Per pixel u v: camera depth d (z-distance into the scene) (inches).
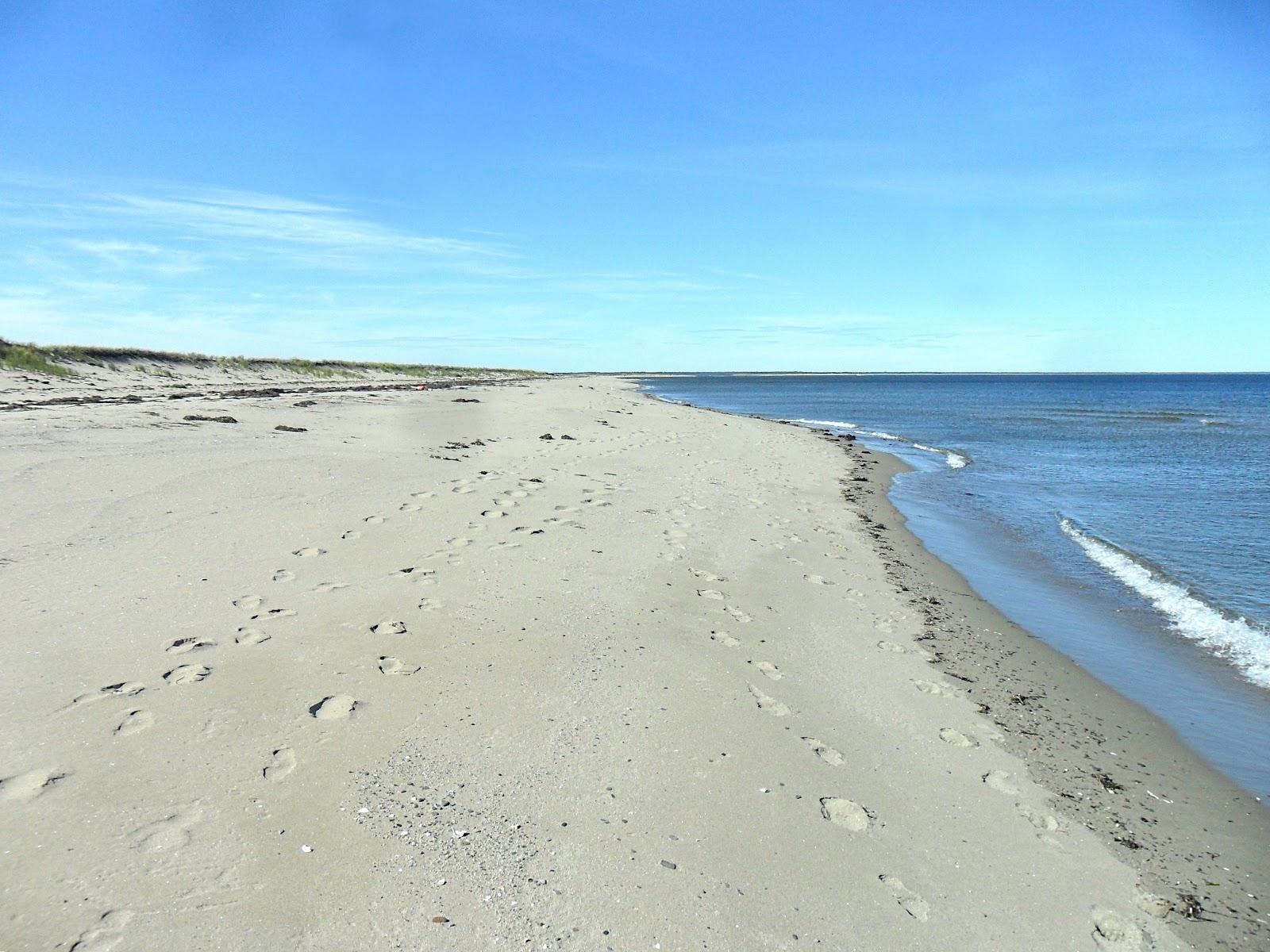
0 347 882.8
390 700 167.8
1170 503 529.3
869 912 120.4
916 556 363.6
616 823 134.7
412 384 1444.4
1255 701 215.8
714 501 428.1
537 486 406.9
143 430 452.8
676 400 2124.8
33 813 120.3
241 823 123.4
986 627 267.7
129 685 161.2
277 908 107.3
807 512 437.4
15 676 160.2
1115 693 217.9
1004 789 161.8
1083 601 305.4
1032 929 120.7
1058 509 505.0
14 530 247.3
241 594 215.5
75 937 98.5
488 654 195.9
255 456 393.7
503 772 146.0
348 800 132.3
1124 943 119.5
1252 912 129.0
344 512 309.6
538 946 106.2
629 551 300.7
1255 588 326.0
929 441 1010.1
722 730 171.5
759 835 135.9
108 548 239.3
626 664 198.7
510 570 261.0
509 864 121.3
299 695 165.2
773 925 115.1
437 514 321.4
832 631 244.5
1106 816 155.3
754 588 276.7
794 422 1336.1
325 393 955.3
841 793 152.6
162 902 105.8
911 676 217.0
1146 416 1608.0
